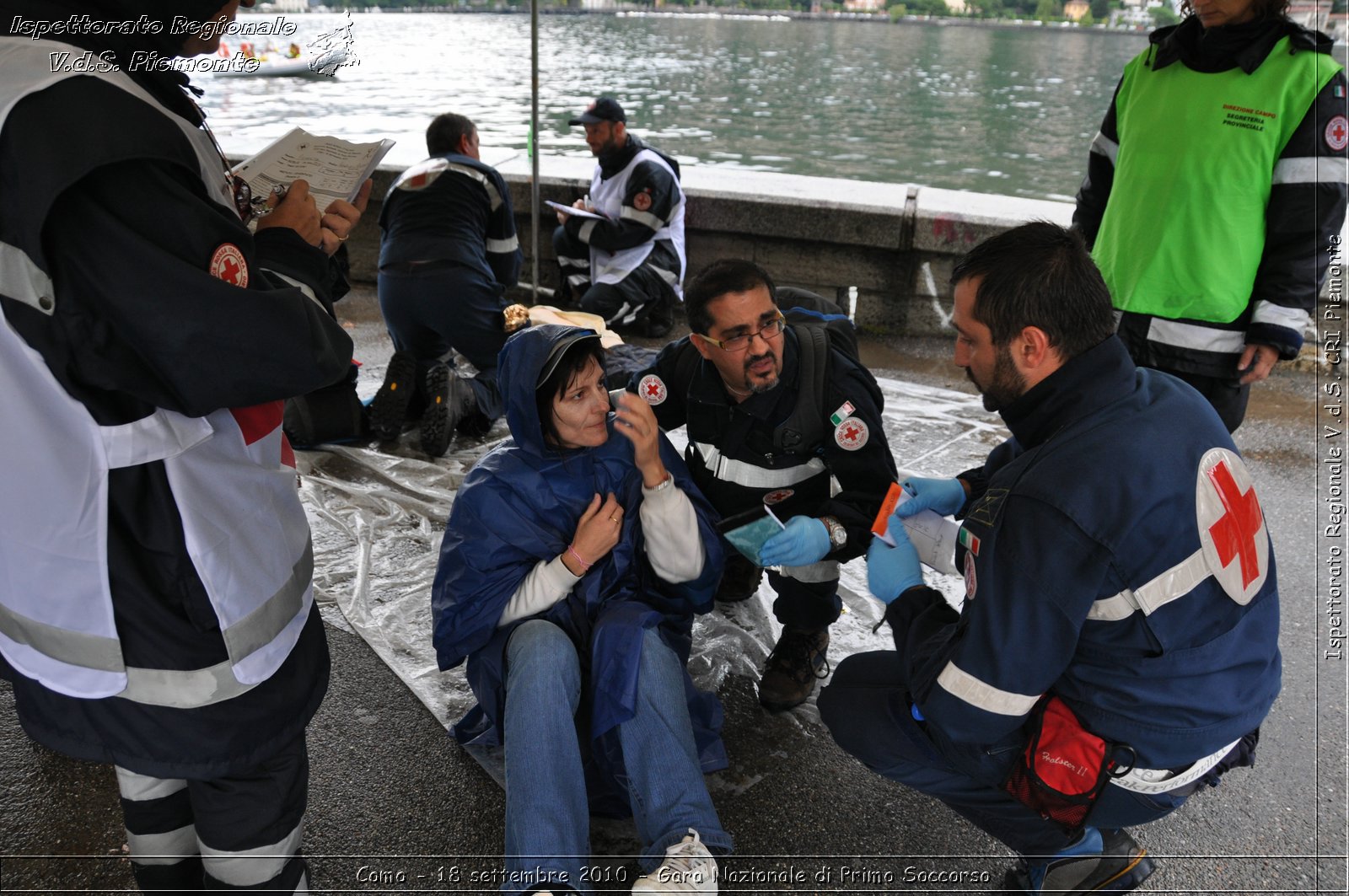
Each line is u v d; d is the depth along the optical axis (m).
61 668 1.34
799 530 2.02
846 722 1.93
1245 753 1.66
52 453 1.23
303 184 1.55
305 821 2.11
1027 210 4.91
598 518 1.99
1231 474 1.49
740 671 2.60
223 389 1.27
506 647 1.98
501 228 4.10
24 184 1.10
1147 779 1.58
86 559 1.27
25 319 1.15
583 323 3.87
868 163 16.56
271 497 1.46
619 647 1.90
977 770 1.71
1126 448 1.43
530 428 2.03
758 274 2.01
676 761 1.84
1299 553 3.18
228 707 1.42
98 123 1.12
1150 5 52.66
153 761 1.41
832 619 2.43
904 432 3.98
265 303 1.26
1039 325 1.46
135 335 1.19
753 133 19.44
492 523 2.04
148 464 1.28
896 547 1.86
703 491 2.37
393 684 2.53
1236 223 2.55
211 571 1.34
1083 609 1.43
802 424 2.15
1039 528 1.44
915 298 5.12
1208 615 1.47
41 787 2.18
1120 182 2.76
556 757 1.79
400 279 3.84
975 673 1.52
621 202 5.00
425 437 3.60
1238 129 2.50
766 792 2.22
